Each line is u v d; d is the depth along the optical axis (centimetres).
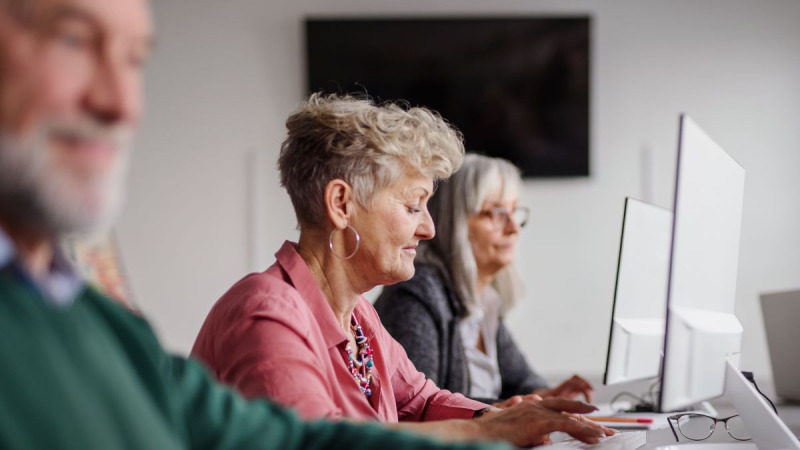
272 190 505
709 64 514
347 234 158
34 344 67
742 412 151
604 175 513
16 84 66
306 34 502
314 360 138
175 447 78
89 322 75
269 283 145
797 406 249
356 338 169
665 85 513
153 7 500
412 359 229
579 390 234
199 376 90
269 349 133
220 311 143
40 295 70
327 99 168
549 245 512
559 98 509
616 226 512
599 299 511
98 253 115
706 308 144
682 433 173
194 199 502
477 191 256
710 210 140
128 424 73
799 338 257
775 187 514
